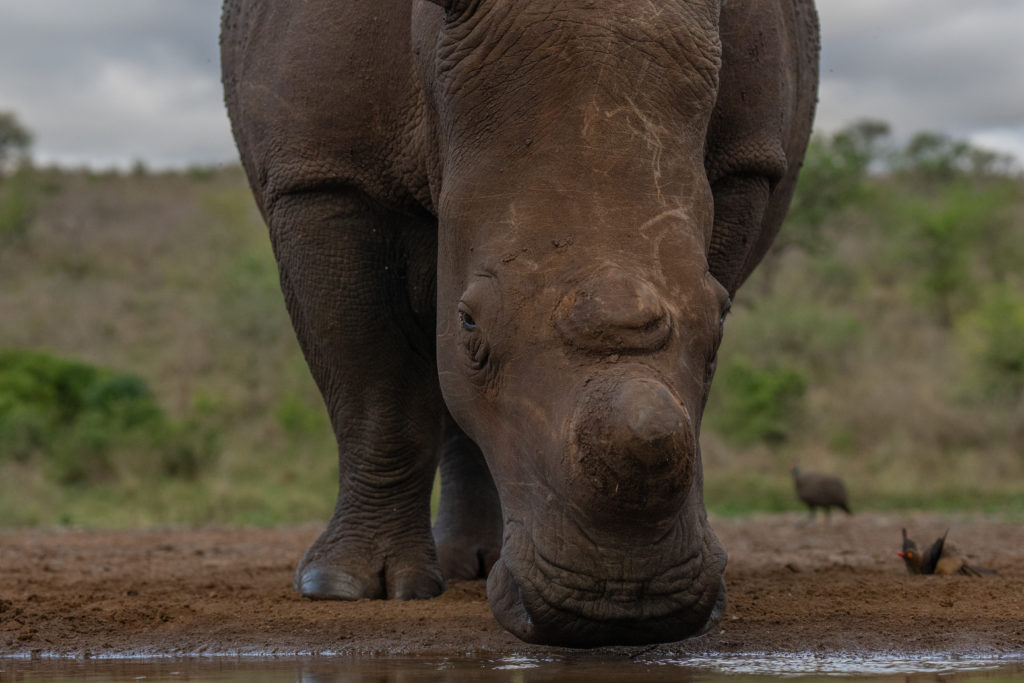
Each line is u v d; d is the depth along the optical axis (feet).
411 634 30.09
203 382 174.60
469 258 25.73
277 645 29.43
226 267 233.35
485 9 26.20
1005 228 244.63
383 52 32.94
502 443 24.86
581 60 25.20
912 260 221.66
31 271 241.14
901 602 34.83
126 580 43.78
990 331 167.32
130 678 25.39
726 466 128.16
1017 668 25.64
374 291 35.35
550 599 23.39
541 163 25.02
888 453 132.16
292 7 34.73
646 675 24.67
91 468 122.62
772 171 33.60
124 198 325.83
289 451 138.82
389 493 37.99
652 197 24.68
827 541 63.82
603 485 21.84
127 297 221.46
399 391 37.06
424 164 32.32
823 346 177.68
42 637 31.14
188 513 105.91
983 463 126.82
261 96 34.96
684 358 23.25
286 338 194.39
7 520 99.45
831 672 25.14
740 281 38.99
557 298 23.68
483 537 44.27
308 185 34.19
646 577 23.27
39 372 145.69
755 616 32.09
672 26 25.73
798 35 37.14
